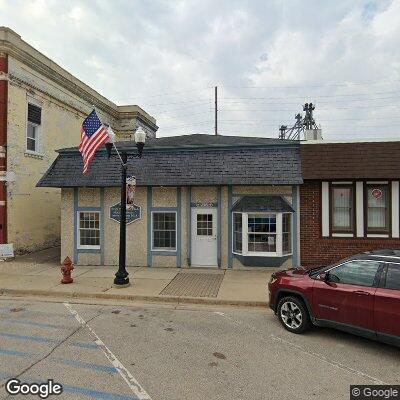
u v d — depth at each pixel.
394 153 11.81
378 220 12.14
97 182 12.77
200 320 7.66
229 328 7.15
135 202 13.05
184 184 12.23
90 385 4.78
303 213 12.30
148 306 8.77
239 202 12.39
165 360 5.59
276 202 12.14
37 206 16.84
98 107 24.58
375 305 5.80
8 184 14.86
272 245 12.12
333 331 6.98
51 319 7.66
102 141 10.49
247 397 4.51
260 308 8.63
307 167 12.02
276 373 5.18
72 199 13.39
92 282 10.73
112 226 13.18
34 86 16.70
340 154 12.07
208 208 12.71
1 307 8.62
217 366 5.39
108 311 8.30
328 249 12.20
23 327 7.13
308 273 7.16
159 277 11.33
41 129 17.31
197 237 12.81
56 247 18.00
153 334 6.77
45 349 6.00
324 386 4.81
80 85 21.47
